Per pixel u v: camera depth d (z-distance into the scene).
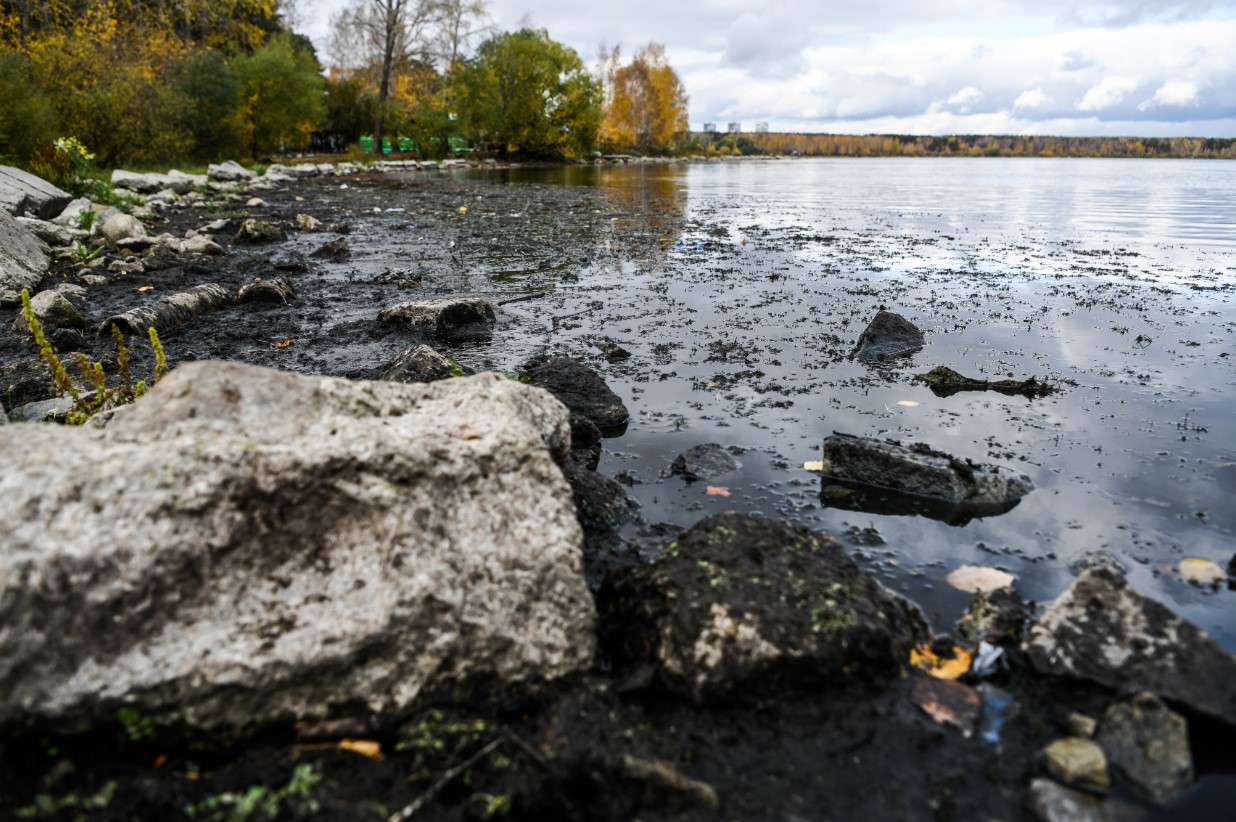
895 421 4.95
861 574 2.90
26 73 21.27
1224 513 3.75
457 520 2.51
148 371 5.95
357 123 47.84
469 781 2.06
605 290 9.12
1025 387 5.54
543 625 2.48
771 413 5.11
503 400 3.18
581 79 53.00
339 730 2.21
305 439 2.49
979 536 3.60
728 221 16.84
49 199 12.62
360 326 7.36
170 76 28.89
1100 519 3.72
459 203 20.67
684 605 2.59
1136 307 8.05
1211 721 2.31
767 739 2.29
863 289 9.09
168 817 1.91
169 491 2.21
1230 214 17.97
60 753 2.04
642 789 2.07
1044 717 2.42
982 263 10.92
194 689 2.09
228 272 10.23
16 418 4.66
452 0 43.75
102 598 2.06
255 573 2.28
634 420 5.02
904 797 2.10
